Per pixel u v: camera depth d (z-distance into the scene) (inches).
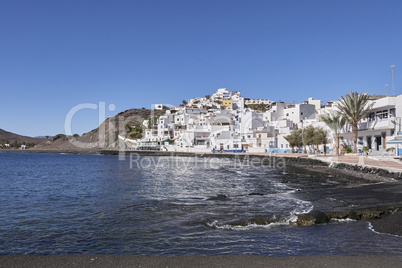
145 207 747.4
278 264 325.7
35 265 338.3
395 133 1844.2
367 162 1536.7
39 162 3927.2
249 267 319.3
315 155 2380.7
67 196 996.6
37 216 683.4
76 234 522.6
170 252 410.6
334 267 312.5
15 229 565.9
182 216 619.8
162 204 786.8
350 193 804.0
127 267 328.8
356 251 384.5
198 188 1128.2
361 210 577.6
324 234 462.9
